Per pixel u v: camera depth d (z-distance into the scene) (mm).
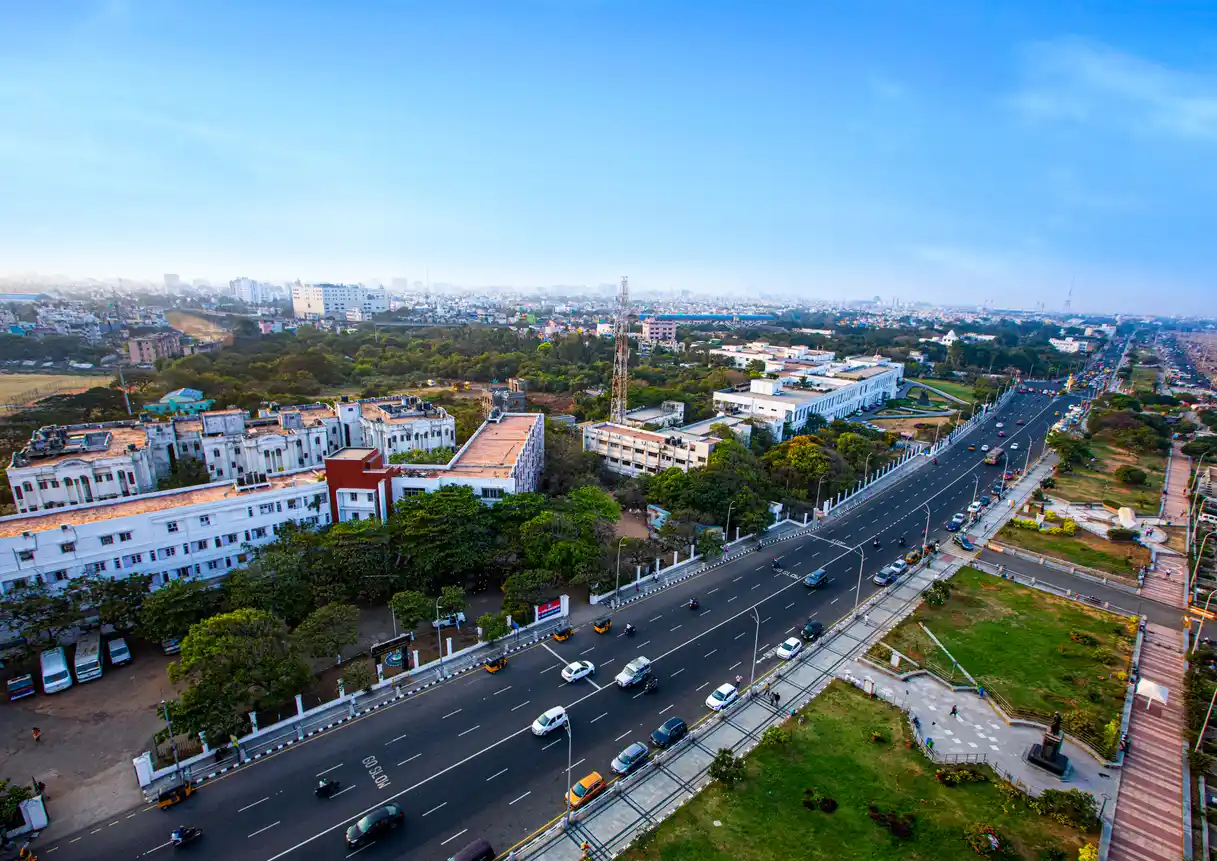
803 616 90625
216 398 188875
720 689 70625
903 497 146000
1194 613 94125
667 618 88500
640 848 51625
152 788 56875
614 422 172875
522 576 85250
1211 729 67812
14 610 70625
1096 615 92375
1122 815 57031
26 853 49531
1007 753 64375
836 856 51375
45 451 107500
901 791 58531
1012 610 93312
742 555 110500
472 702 69625
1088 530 126562
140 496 90750
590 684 73438
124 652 74562
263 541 94125
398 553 89875
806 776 60094
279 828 53125
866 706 70938
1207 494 143875
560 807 56156
